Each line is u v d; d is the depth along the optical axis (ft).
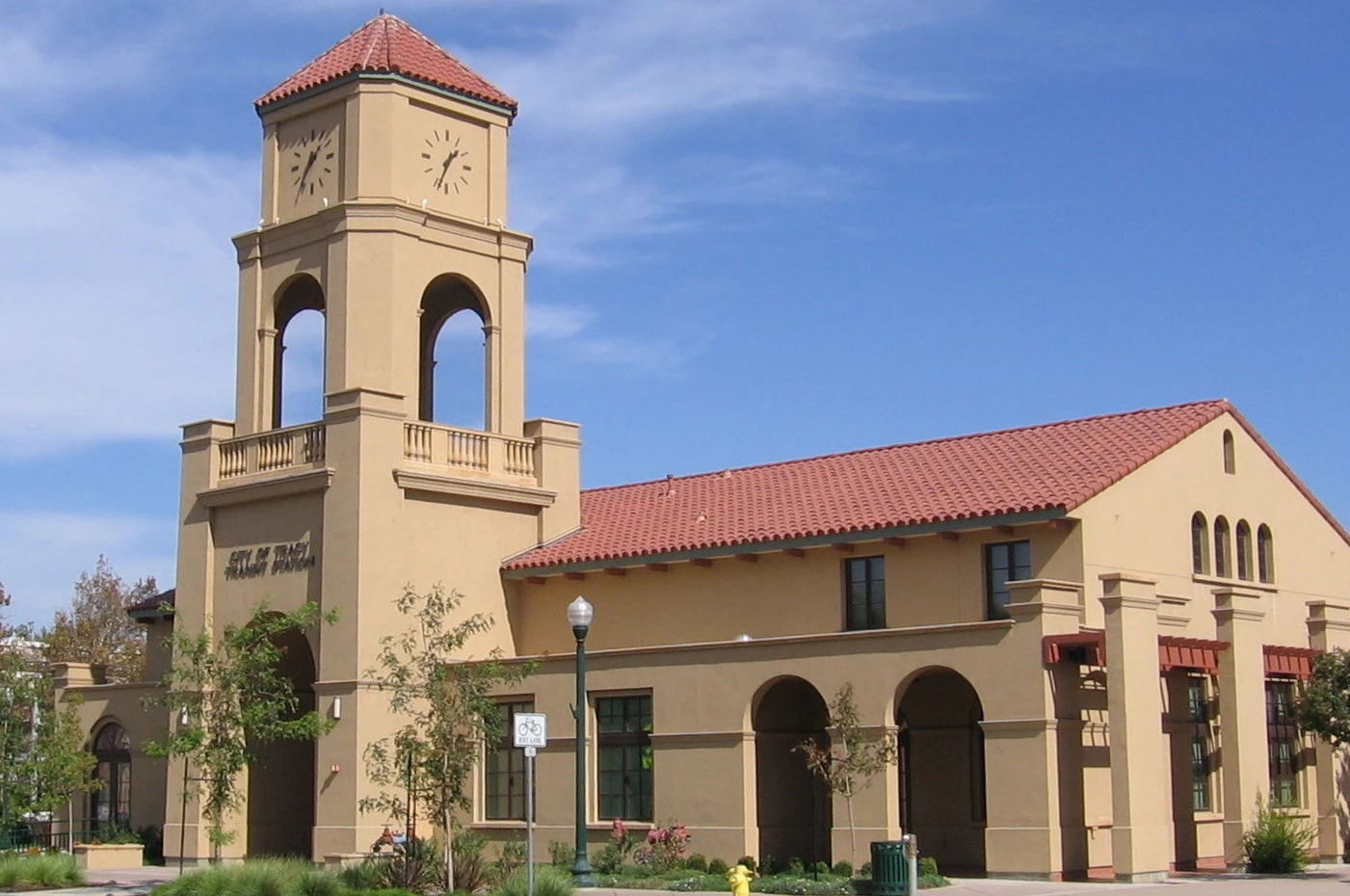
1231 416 130.11
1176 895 92.58
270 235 138.92
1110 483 115.85
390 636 119.96
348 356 131.75
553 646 135.85
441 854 108.37
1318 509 138.21
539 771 122.42
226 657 117.80
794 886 100.94
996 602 115.96
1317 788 124.98
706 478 145.79
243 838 133.39
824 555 123.85
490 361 139.13
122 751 151.12
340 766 124.26
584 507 148.05
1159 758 104.83
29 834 147.43
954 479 124.88
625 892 99.81
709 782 114.73
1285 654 122.01
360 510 126.62
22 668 131.13
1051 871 101.19
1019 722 103.40
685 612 130.11
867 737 108.68
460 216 138.31
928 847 117.80
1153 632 106.11
